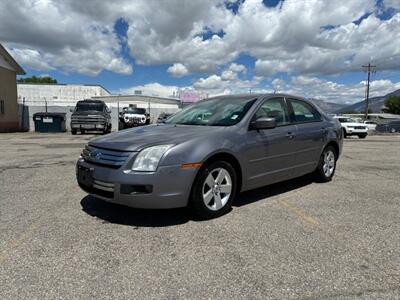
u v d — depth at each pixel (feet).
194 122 15.56
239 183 14.30
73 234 11.44
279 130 15.97
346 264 9.53
